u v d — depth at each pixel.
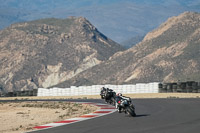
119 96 76.12
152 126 52.56
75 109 100.44
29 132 53.22
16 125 68.00
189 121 57.22
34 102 150.12
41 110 104.38
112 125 56.03
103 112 82.31
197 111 74.12
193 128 48.56
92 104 116.94
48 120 73.88
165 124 54.41
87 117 72.38
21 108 117.31
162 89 174.25
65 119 71.00
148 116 68.38
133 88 187.75
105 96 112.38
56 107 113.00
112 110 86.75
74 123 62.19
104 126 55.19
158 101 113.62
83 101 139.12
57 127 57.53
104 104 113.19
